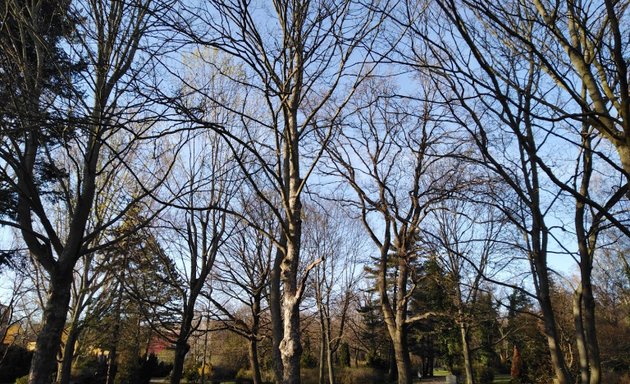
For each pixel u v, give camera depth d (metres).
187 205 10.80
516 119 4.33
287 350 5.83
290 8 6.23
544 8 5.05
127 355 28.27
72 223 7.68
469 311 17.22
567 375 7.71
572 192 3.89
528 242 9.57
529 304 22.41
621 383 26.36
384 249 16.70
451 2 3.57
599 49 4.23
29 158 8.10
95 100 7.37
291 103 6.80
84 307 16.47
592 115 3.80
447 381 27.38
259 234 14.77
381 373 40.03
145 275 12.52
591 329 6.84
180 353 11.37
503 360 47.75
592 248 7.48
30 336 20.64
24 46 7.12
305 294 24.08
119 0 4.89
